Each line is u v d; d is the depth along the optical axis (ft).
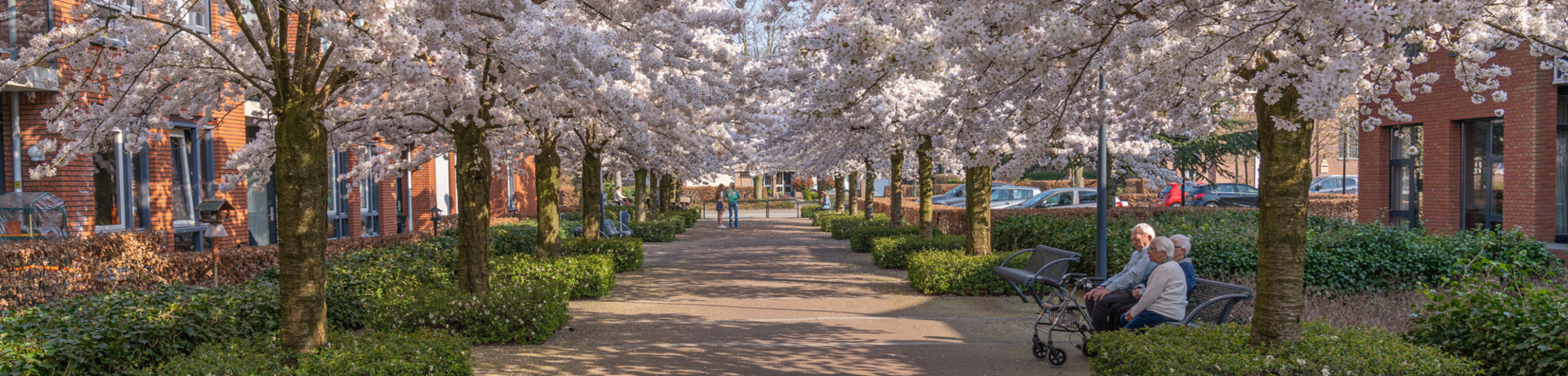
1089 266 33.55
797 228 85.92
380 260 28.96
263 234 48.70
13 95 31.65
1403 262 29.27
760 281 36.88
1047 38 13.76
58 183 32.12
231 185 31.14
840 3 23.32
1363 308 26.03
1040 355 20.25
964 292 31.78
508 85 21.06
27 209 28.71
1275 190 14.75
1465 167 44.60
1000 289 31.55
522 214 92.73
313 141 15.64
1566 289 17.63
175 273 26.03
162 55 20.90
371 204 56.65
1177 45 16.66
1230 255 29.89
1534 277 28.48
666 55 22.12
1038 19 13.99
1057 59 15.28
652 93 23.09
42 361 14.57
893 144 43.70
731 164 80.64
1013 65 14.57
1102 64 17.17
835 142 50.60
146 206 36.01
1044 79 16.03
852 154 54.49
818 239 67.62
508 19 17.40
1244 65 15.81
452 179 76.38
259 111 28.27
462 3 16.83
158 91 22.68
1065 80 16.12
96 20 20.10
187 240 39.14
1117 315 20.22
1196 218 46.19
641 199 75.92
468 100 22.41
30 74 29.14
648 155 44.78
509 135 31.60
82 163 32.91
